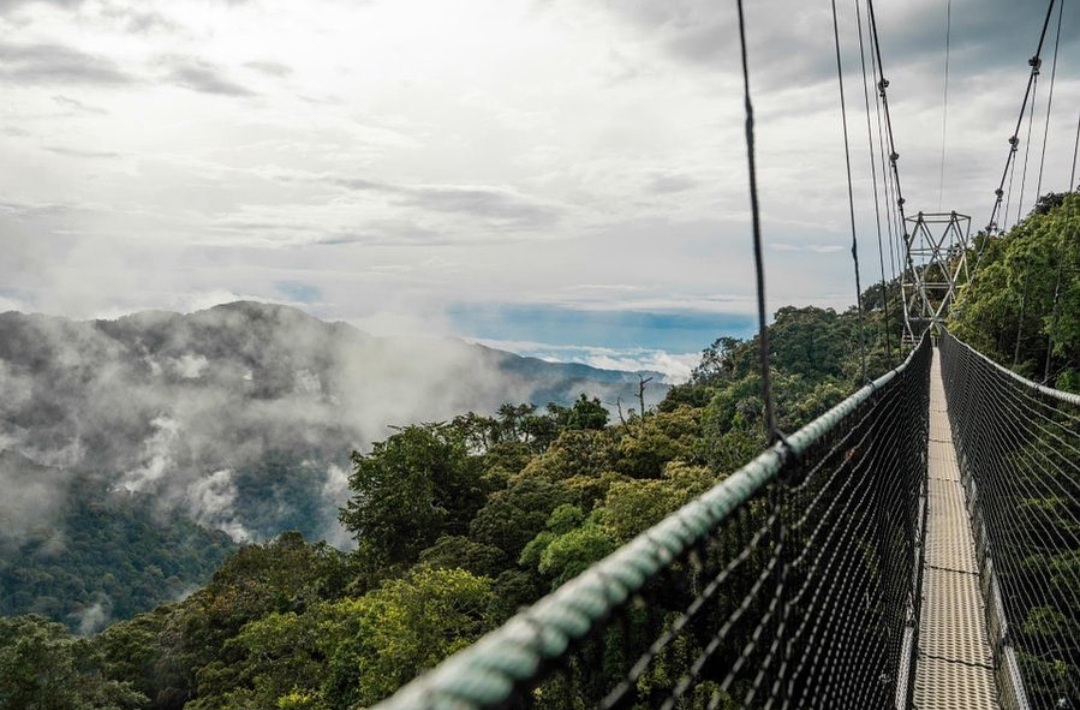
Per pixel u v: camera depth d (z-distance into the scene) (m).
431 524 42.91
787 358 72.88
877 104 11.56
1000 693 6.56
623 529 26.36
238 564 47.91
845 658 3.37
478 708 0.65
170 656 44.03
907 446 8.87
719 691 1.38
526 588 27.38
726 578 1.38
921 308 59.84
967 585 9.30
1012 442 9.62
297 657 28.92
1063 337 29.27
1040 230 32.31
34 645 30.67
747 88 1.85
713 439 41.50
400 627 22.53
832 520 2.93
